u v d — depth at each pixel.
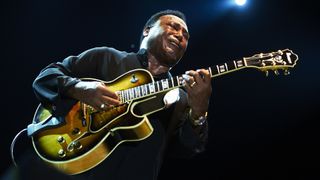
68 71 2.77
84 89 2.55
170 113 2.74
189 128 2.70
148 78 2.69
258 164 6.66
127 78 2.71
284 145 6.60
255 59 2.62
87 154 2.51
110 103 2.55
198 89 2.54
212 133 6.80
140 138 2.58
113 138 2.56
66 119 2.61
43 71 2.75
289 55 2.64
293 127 6.58
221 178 6.70
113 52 2.83
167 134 2.75
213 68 2.62
